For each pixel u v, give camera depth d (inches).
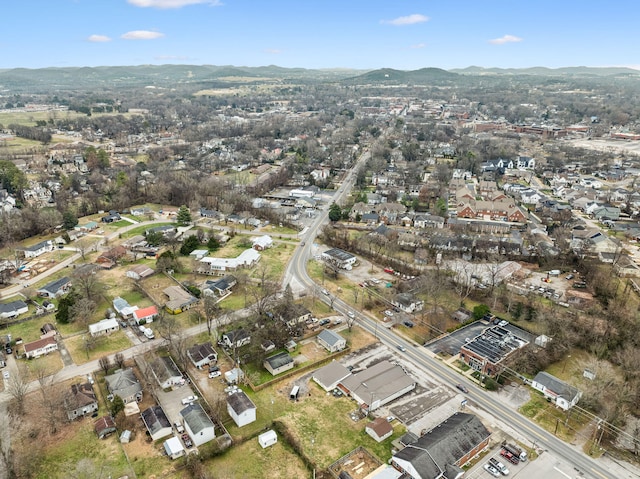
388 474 2352.4
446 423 2682.1
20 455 2469.2
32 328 3794.3
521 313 4040.4
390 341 3710.6
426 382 3208.7
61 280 4517.7
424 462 2348.7
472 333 3848.4
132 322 3885.3
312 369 3344.0
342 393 3075.8
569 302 4229.8
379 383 3063.5
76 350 3489.2
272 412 2881.4
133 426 2731.3
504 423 2819.9
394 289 4500.5
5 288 4495.6
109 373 3211.1
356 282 4744.1
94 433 2669.8
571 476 2431.1
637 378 3090.6
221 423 2728.8
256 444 2630.4
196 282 4709.6
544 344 3575.3
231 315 3927.2
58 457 2493.8
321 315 4069.9
